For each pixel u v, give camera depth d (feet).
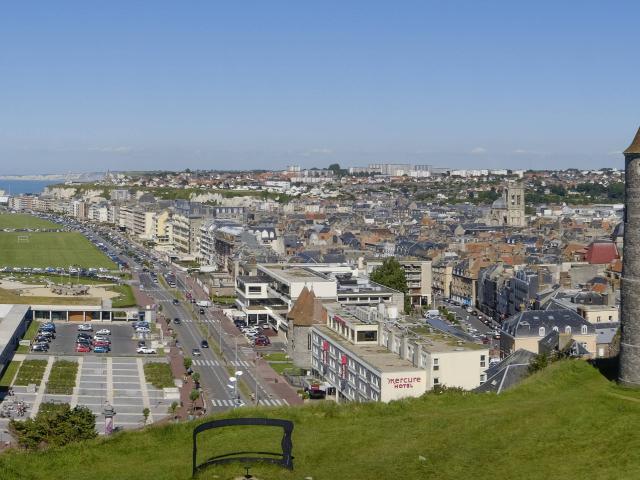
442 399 350.43
